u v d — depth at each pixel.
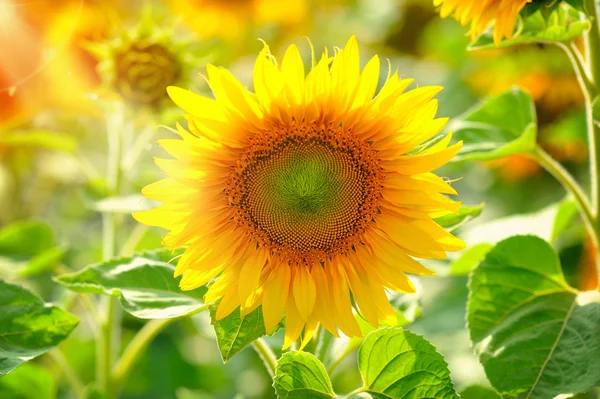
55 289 1.45
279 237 0.97
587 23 0.99
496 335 1.00
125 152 1.31
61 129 1.45
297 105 0.94
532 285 1.03
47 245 1.22
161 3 1.46
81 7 1.25
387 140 0.95
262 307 0.95
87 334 1.48
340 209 0.97
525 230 1.22
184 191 0.94
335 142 0.96
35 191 1.45
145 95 1.15
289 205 0.96
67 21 1.24
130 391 1.43
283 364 0.94
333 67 0.92
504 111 1.14
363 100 0.94
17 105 1.26
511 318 1.01
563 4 1.01
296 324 0.95
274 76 0.92
